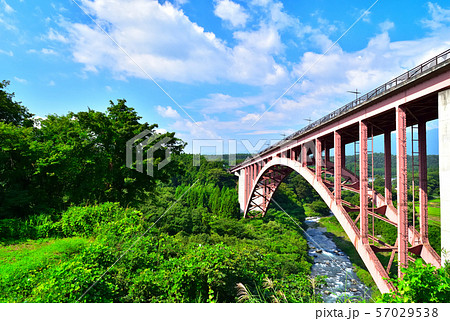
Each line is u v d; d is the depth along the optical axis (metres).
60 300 5.52
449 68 8.08
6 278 6.69
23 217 12.05
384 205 13.93
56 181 14.67
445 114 8.13
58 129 14.59
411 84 9.62
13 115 15.49
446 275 4.15
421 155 11.45
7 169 12.77
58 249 9.25
